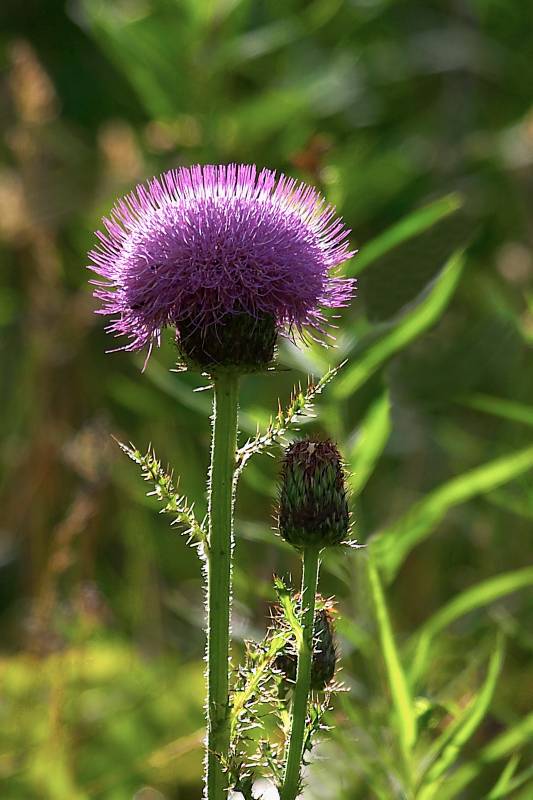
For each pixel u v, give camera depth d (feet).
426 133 42.16
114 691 27.53
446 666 25.67
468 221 23.79
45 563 32.01
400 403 32.32
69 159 36.09
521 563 28.25
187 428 32.86
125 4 38.11
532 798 20.94
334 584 27.43
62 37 45.11
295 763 14.74
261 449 15.24
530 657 25.71
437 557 30.01
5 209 33.88
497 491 25.07
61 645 26.71
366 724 20.63
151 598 31.27
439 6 44.93
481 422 33.12
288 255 15.43
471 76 43.16
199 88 34.73
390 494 31.73
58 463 32.86
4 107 37.50
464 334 32.99
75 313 34.32
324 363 21.84
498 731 23.97
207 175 16.11
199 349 15.19
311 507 15.03
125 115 43.68
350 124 40.57
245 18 35.14
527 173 36.81
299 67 39.99
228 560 15.19
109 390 35.24
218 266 15.21
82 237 35.06
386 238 21.03
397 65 42.45
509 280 33.60
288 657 16.07
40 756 24.48
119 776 24.59
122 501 32.01
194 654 30.35
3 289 37.27
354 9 41.81
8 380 35.88
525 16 42.91
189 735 26.07
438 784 18.74
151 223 15.76
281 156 34.71
